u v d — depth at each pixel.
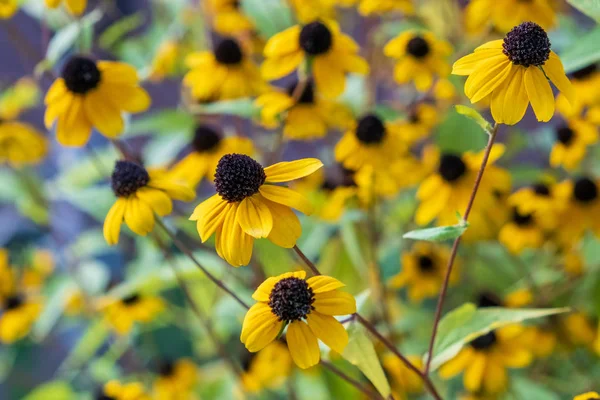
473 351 0.62
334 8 0.76
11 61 1.03
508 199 0.67
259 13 0.67
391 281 0.70
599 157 0.70
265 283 0.51
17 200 0.80
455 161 0.63
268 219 0.50
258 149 0.69
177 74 0.78
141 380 0.75
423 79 0.65
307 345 0.50
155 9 0.83
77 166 0.78
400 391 0.61
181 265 0.65
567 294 0.69
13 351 0.90
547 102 0.50
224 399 0.72
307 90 0.64
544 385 0.67
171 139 0.70
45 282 0.90
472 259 0.70
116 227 0.55
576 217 0.65
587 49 0.55
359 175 0.64
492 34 0.65
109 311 0.70
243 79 0.66
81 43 0.64
